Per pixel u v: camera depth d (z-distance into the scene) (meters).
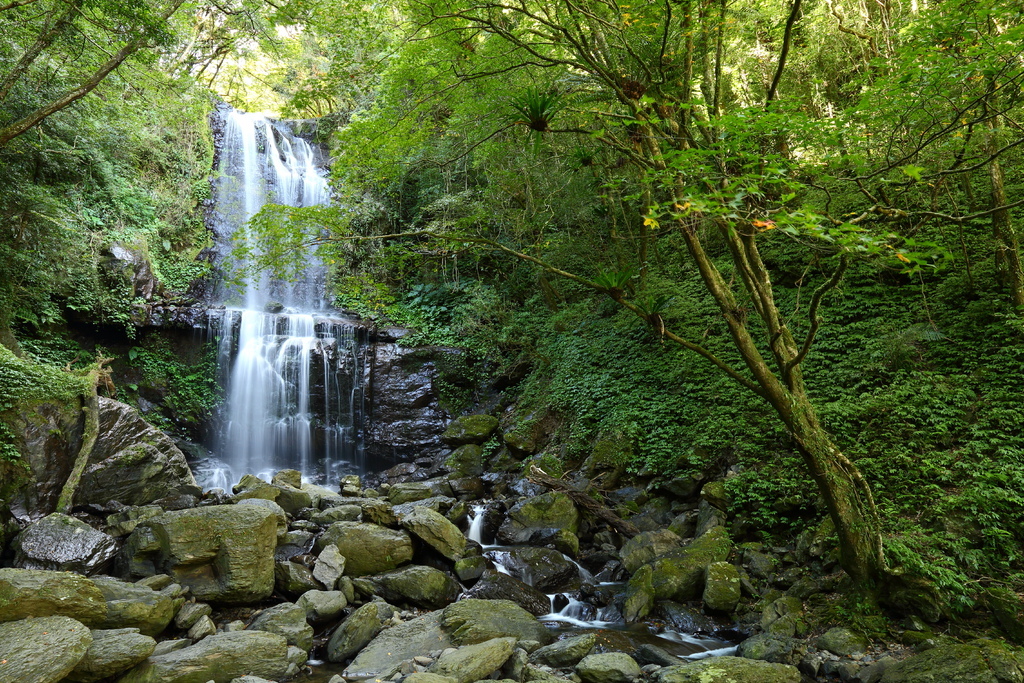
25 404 7.79
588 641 5.43
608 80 5.02
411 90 8.48
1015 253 7.25
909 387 7.45
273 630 5.53
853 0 11.09
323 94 8.62
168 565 6.00
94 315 12.20
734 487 7.64
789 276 10.22
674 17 6.14
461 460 11.73
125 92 13.25
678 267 11.71
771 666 4.70
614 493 9.20
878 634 5.12
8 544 6.68
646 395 10.24
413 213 15.90
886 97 4.88
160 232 15.66
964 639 4.84
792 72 12.53
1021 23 4.87
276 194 18.83
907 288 8.80
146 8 8.14
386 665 5.07
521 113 4.02
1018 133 7.27
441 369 13.85
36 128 10.91
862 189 4.49
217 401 13.00
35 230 10.10
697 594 6.54
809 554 6.35
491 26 5.60
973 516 5.70
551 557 7.46
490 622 5.76
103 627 4.92
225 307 14.01
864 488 5.45
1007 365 7.00
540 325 13.53
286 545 7.20
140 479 8.36
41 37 8.01
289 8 8.38
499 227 12.39
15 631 4.07
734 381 9.27
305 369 13.41
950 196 8.16
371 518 8.05
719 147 4.11
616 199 11.27
